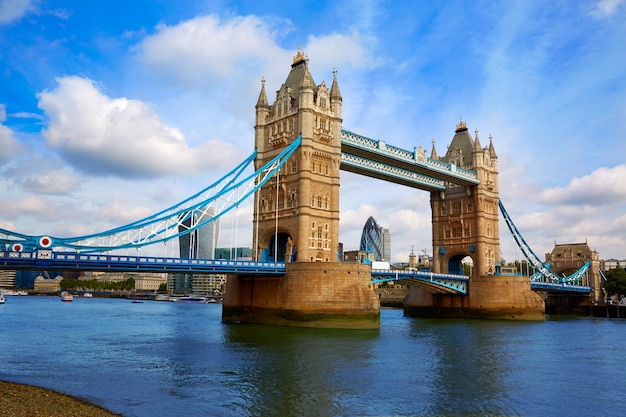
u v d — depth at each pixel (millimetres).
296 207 77812
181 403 30969
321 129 80625
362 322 70500
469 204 112312
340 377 39000
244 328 70562
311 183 78688
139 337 61812
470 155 114312
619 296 143500
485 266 109438
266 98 87125
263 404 31141
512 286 102375
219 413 29141
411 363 45688
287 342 56406
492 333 73500
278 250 84750
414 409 30984
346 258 90562
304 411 29875
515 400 33906
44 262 54375
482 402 33094
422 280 95188
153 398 31984
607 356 53188
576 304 140125
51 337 62406
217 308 156375
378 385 36781
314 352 49875
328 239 80000
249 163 83750
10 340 59156
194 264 64938
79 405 29062
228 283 84750
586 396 35469
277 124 83688
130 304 189375
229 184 78125
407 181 103688
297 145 77875
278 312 74062
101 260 57719
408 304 114812
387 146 92000
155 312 127062
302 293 70750
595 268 144875
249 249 143000
